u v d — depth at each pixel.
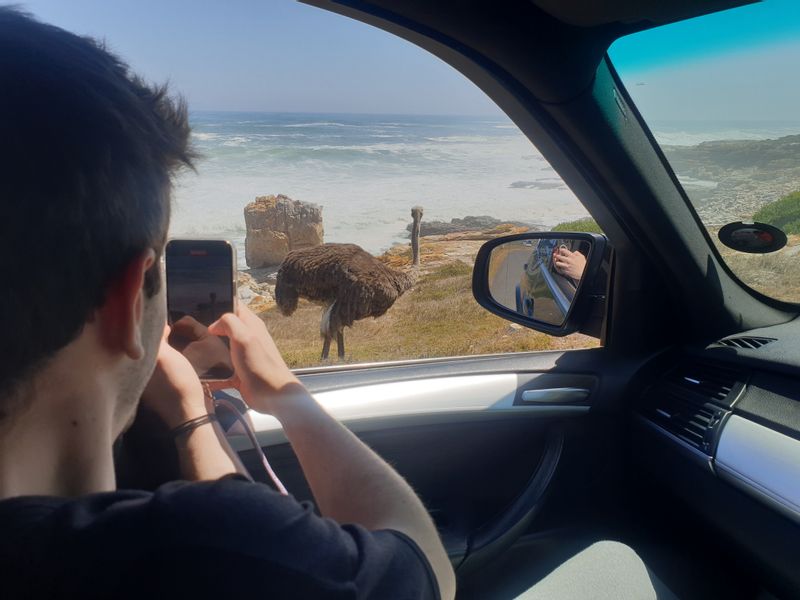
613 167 2.02
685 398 2.13
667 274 2.23
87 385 0.66
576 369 2.37
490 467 2.36
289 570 0.59
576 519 2.39
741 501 1.84
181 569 0.58
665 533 2.29
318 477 0.92
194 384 1.18
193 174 0.73
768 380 1.94
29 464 0.65
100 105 0.59
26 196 0.55
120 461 1.23
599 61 1.90
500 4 1.77
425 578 0.72
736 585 2.09
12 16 0.60
